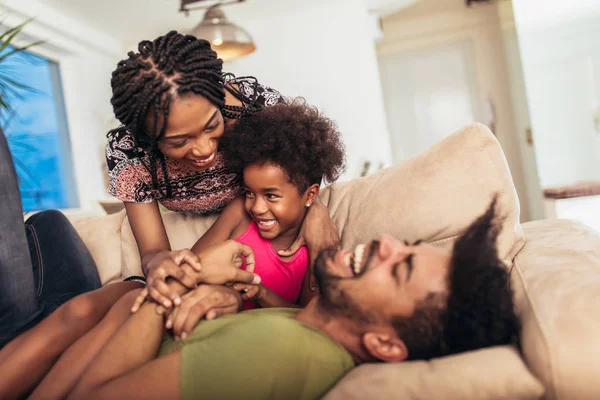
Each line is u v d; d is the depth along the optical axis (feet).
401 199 3.66
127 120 3.10
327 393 2.41
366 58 13.41
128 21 12.48
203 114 2.97
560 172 12.35
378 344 2.51
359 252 2.67
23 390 2.79
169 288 2.77
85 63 12.65
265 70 13.91
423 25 16.08
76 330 3.01
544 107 12.07
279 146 3.31
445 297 2.44
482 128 3.62
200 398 2.25
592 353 2.07
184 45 3.01
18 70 10.78
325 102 13.66
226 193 4.13
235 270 3.12
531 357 2.21
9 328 3.24
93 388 2.34
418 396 2.19
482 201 3.43
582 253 3.10
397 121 16.61
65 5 11.10
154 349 2.62
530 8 11.55
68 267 4.35
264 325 2.45
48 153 11.65
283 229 3.65
